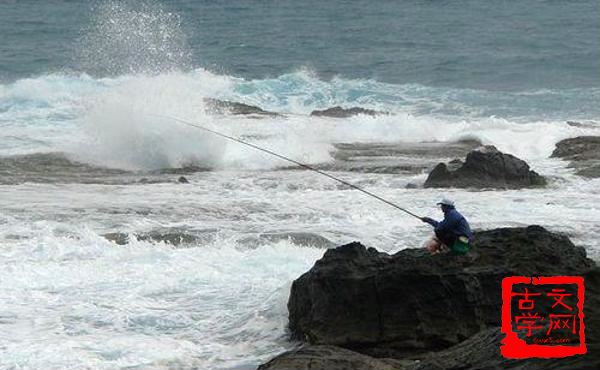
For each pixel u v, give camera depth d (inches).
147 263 1306.6
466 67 4153.5
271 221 1544.0
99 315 1108.5
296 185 1830.7
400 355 987.3
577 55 4399.6
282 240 1411.2
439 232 1026.1
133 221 1526.8
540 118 2923.2
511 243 1047.0
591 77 3828.7
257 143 2165.4
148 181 1875.0
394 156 2145.7
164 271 1268.5
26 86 3179.1
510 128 2469.2
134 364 970.1
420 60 4384.8
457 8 6614.2
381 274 1010.1
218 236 1430.9
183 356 992.2
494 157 1829.5
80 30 5487.2
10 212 1567.4
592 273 1000.9
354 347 996.6
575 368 723.4
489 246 1045.8
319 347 938.1
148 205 1640.0
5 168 1956.2
